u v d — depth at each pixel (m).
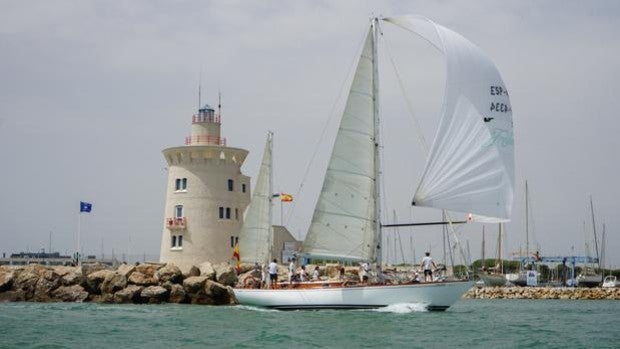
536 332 31.77
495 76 37.72
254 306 41.41
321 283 39.47
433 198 36.91
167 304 51.09
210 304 50.88
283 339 28.64
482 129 37.38
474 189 37.16
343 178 38.50
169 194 70.38
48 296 55.12
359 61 38.34
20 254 111.75
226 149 69.94
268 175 48.81
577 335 30.84
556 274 103.50
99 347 26.94
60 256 114.88
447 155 37.09
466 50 37.66
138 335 30.53
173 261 68.88
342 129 38.44
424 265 38.22
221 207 69.62
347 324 32.91
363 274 38.41
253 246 48.56
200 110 71.06
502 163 37.50
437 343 27.52
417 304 37.25
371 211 38.31
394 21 39.16
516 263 98.62
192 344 27.67
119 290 53.22
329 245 38.72
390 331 30.70
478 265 92.00
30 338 29.62
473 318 37.47
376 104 38.53
